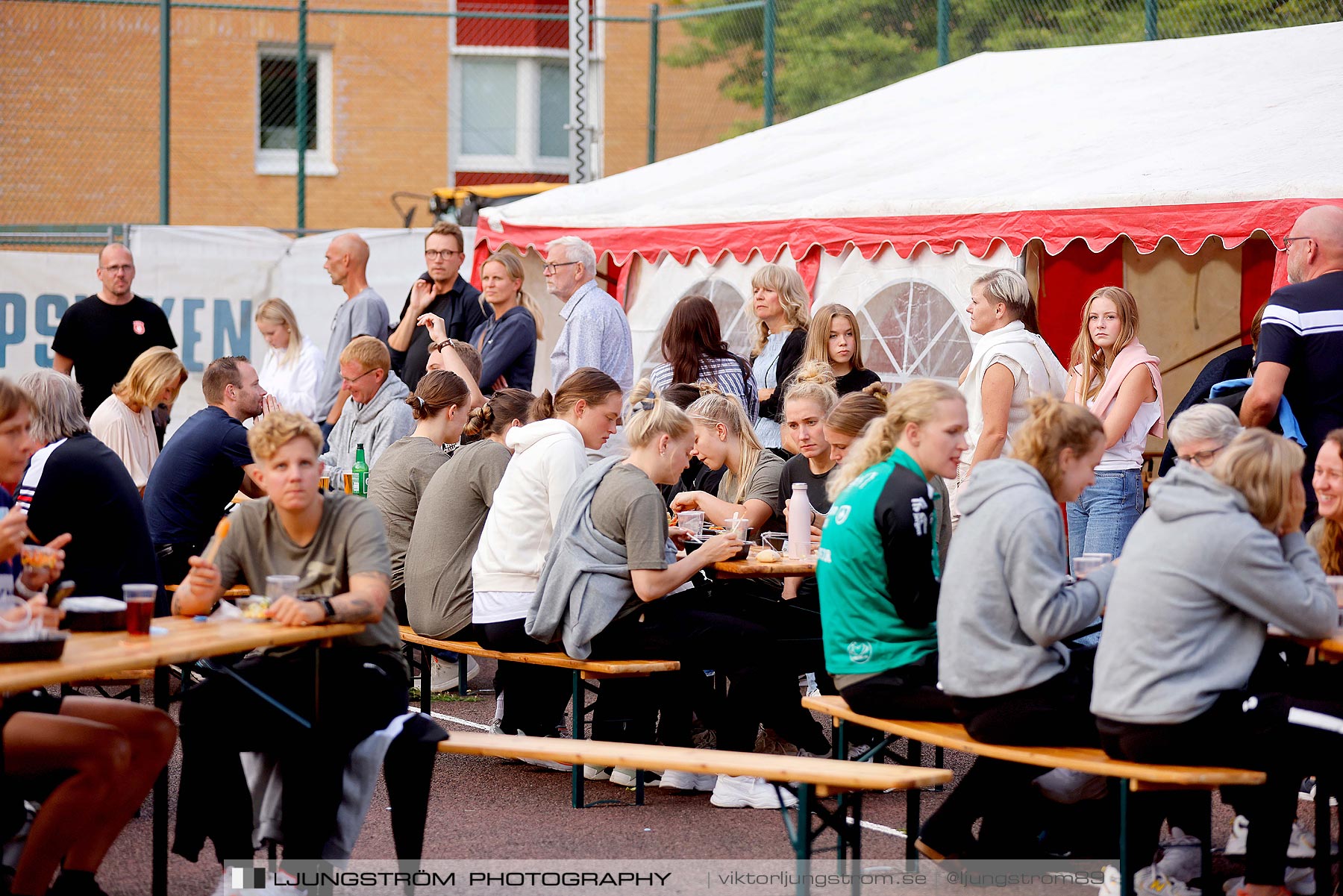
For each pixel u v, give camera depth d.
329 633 4.77
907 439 5.54
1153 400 8.20
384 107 24.55
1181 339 11.88
